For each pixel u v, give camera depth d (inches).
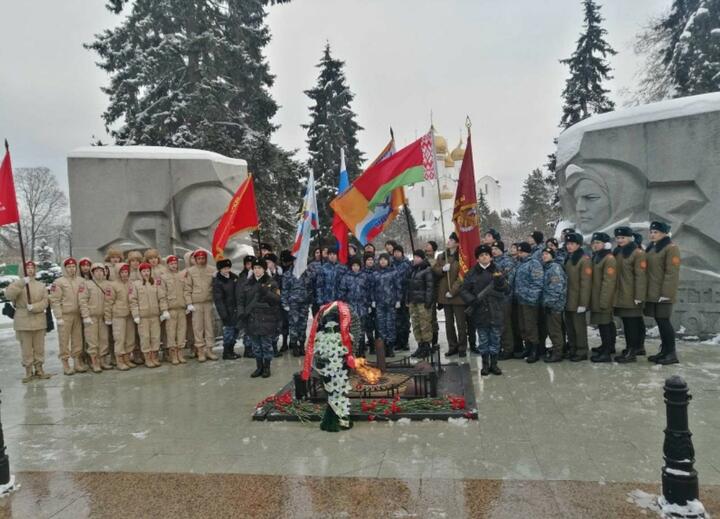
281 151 876.0
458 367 329.7
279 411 257.1
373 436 224.8
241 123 893.2
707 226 396.2
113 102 850.1
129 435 243.4
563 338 354.3
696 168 399.2
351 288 384.5
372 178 345.7
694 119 399.5
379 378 275.6
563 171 476.4
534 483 173.5
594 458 192.7
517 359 365.4
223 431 242.1
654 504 156.6
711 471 178.1
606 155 438.0
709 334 397.4
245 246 521.0
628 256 341.4
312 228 368.2
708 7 722.2
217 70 839.7
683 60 741.9
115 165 475.5
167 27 850.8
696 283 401.7
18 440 242.5
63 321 382.6
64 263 392.2
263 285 345.7
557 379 306.5
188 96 796.0
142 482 189.6
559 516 151.1
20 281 366.0
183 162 480.1
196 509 166.7
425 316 377.4
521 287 353.7
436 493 168.9
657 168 414.3
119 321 390.0
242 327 367.2
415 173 336.2
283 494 173.6
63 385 351.9
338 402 232.8
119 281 399.2
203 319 412.8
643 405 252.2
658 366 327.3
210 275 419.5
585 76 967.0
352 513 158.2
